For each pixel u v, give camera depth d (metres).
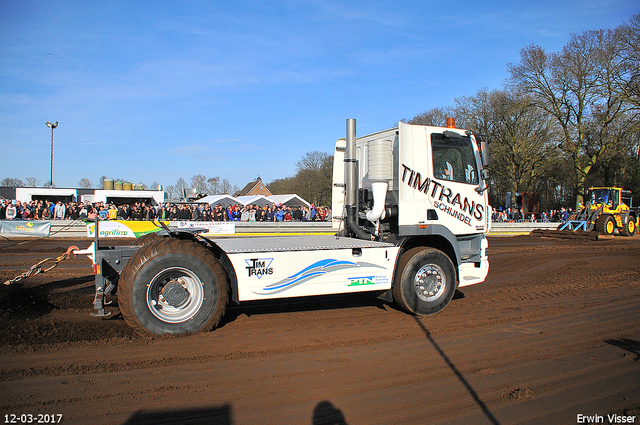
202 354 4.23
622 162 30.03
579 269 10.82
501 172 36.31
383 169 5.99
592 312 6.38
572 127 31.02
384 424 3.02
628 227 22.16
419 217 6.02
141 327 4.58
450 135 6.29
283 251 5.18
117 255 5.06
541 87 30.83
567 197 42.09
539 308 6.58
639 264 11.71
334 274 5.45
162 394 3.36
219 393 3.42
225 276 4.92
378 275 5.71
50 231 16.39
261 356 4.25
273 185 68.31
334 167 7.44
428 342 4.84
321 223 16.61
